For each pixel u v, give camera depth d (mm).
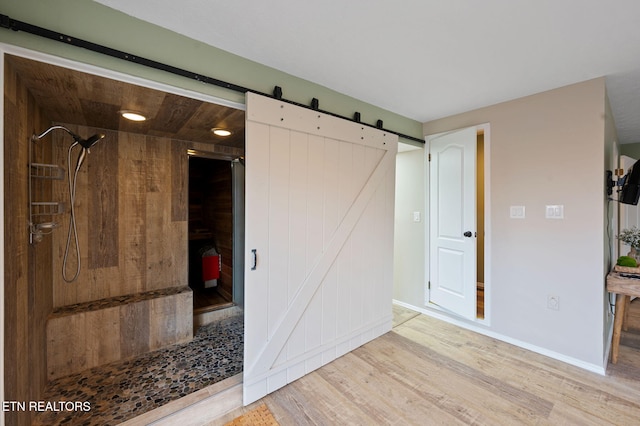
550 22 1536
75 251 2402
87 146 1912
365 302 2670
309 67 2047
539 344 2502
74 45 1310
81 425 1648
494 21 1530
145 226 2754
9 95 1278
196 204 4602
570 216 2330
